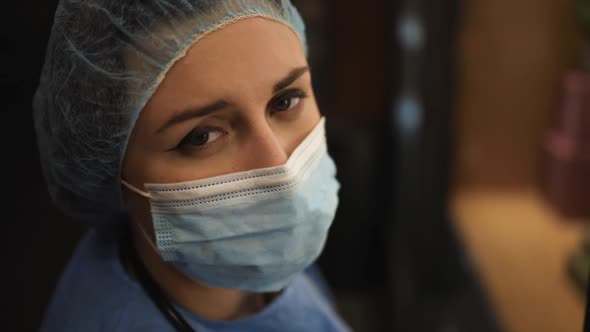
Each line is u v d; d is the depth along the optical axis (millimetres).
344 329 993
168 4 617
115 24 641
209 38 621
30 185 1787
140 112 662
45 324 846
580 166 1726
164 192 690
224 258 732
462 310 1816
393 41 2254
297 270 787
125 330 750
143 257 809
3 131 1766
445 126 1865
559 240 1743
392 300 2205
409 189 2049
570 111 1719
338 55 2396
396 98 2229
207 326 816
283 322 887
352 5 2316
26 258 1711
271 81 647
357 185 2299
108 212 885
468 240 1772
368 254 2402
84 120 706
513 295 1487
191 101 632
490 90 1854
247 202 696
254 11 636
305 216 722
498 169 1973
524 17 1757
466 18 1767
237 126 671
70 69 689
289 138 733
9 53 1678
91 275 823
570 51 1786
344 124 2416
